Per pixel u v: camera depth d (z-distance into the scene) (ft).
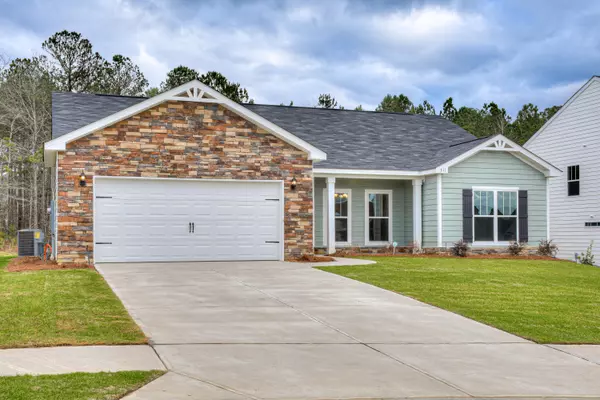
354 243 79.30
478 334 32.71
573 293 46.91
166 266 56.65
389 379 24.59
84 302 37.37
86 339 28.86
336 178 78.54
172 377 23.80
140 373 23.97
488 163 75.87
